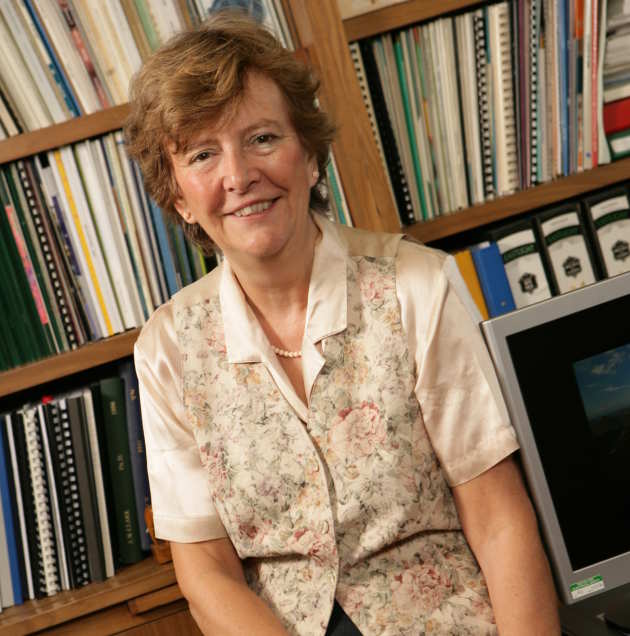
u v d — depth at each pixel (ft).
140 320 5.57
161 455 4.27
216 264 5.61
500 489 3.86
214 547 4.19
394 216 5.60
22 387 5.40
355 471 3.84
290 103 3.90
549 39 5.82
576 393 3.65
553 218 5.95
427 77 5.74
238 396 4.06
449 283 3.92
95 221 5.44
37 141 5.22
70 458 5.54
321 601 3.85
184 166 3.86
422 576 3.82
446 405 3.85
